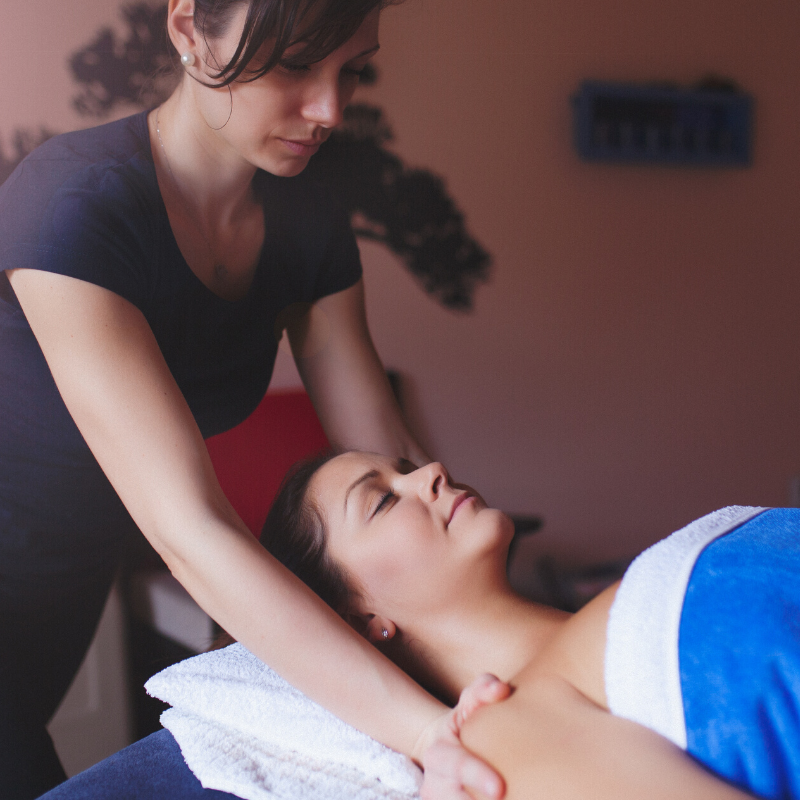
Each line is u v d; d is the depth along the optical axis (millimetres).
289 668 829
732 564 756
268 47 847
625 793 621
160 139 1096
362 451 1217
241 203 1179
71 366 890
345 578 1078
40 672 1228
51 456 1127
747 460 3080
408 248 2529
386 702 820
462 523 1031
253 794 841
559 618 1026
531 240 2705
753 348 3072
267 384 1353
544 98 2697
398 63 2480
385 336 2529
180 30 916
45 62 1946
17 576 1176
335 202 1311
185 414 882
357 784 839
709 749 678
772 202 3072
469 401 2648
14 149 1939
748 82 3014
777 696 668
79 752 1828
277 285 1259
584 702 738
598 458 2848
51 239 924
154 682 1022
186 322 1144
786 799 659
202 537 820
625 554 2891
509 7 2619
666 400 2945
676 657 704
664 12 2865
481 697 787
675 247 2930
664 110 2850
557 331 2760
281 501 1208
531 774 675
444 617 1036
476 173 2609
